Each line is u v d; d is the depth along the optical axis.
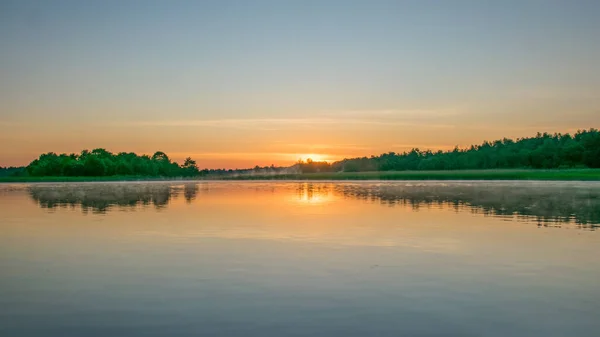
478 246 22.97
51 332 12.24
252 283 16.48
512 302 14.33
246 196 61.88
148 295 15.20
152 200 54.50
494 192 67.31
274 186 99.75
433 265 18.98
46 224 31.89
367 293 15.27
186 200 54.31
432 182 120.56
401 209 41.22
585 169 184.50
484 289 15.65
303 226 30.23
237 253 21.50
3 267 19.09
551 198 53.81
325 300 14.58
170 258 20.53
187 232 27.88
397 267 18.66
